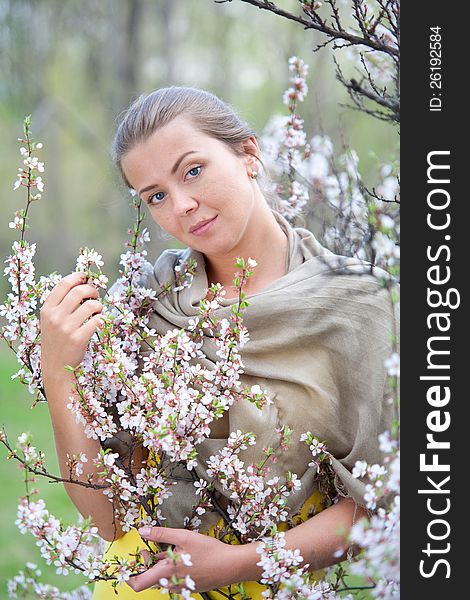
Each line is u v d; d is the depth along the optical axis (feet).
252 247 4.96
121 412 4.38
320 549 4.64
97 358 4.62
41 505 4.30
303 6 4.85
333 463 4.65
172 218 4.74
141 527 4.54
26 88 32.83
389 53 4.84
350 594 4.78
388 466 4.52
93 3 31.04
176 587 4.33
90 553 4.41
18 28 30.35
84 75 34.68
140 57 31.22
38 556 11.92
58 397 4.68
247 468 4.51
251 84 33.55
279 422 4.71
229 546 4.55
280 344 4.75
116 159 4.94
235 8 32.27
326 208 6.79
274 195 5.72
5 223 37.93
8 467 15.66
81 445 4.75
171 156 4.62
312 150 6.93
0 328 4.88
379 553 3.98
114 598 5.06
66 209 40.04
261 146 6.50
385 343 4.64
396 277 4.51
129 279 5.13
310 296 4.77
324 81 20.10
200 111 4.74
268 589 4.57
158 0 31.30
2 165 38.83
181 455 4.30
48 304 4.77
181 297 5.02
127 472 4.66
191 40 33.32
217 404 4.37
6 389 21.30
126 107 5.35
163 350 4.40
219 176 4.64
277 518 4.61
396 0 4.88
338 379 4.75
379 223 4.35
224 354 4.45
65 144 41.81
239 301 4.47
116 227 32.40
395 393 4.52
